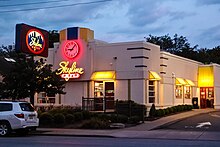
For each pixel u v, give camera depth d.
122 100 29.16
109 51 30.89
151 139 17.69
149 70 30.52
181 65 37.69
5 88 23.30
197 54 62.34
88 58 31.42
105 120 24.69
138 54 29.78
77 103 31.55
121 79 30.25
